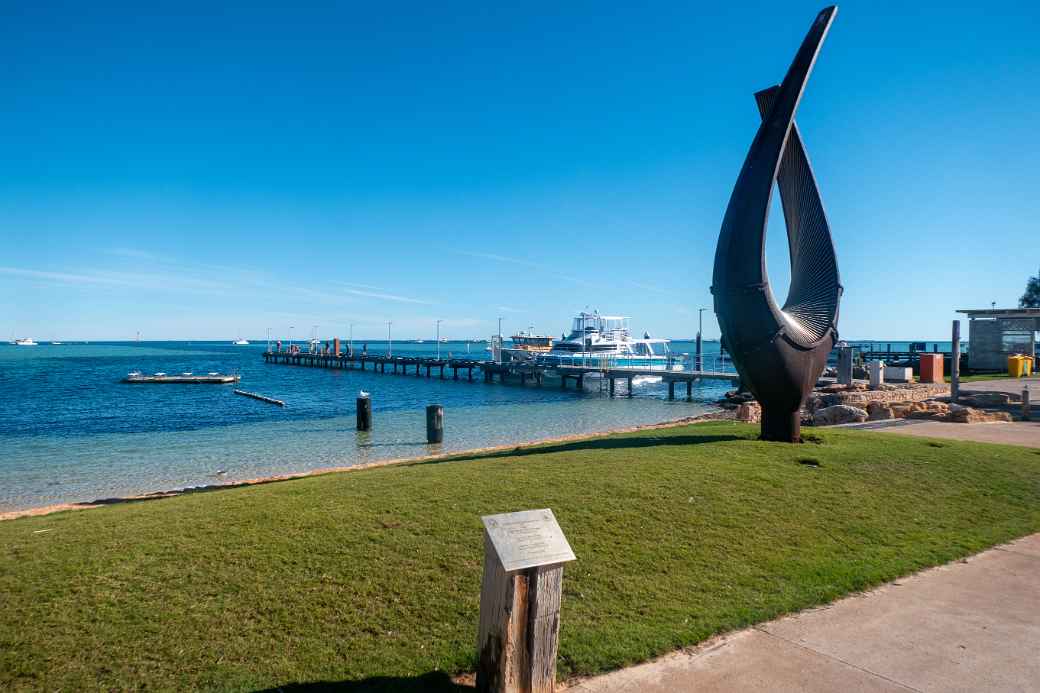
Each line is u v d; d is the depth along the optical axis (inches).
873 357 2031.3
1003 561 271.4
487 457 520.1
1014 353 1493.6
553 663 161.8
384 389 2309.3
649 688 170.4
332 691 169.0
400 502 320.2
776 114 459.8
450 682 175.2
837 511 324.2
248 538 267.7
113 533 281.6
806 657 187.0
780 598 227.5
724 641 197.8
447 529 280.2
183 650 186.1
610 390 2097.7
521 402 1803.6
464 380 2861.7
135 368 3769.7
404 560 247.6
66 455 877.2
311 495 341.7
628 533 281.6
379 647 190.9
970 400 850.8
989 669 179.8
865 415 741.3
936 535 302.5
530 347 3782.0
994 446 506.9
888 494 357.1
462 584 230.2
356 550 255.9
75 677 172.2
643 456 435.2
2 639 188.2
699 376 1840.6
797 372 474.0
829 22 448.5
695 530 288.2
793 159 522.0
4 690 165.8
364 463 802.2
